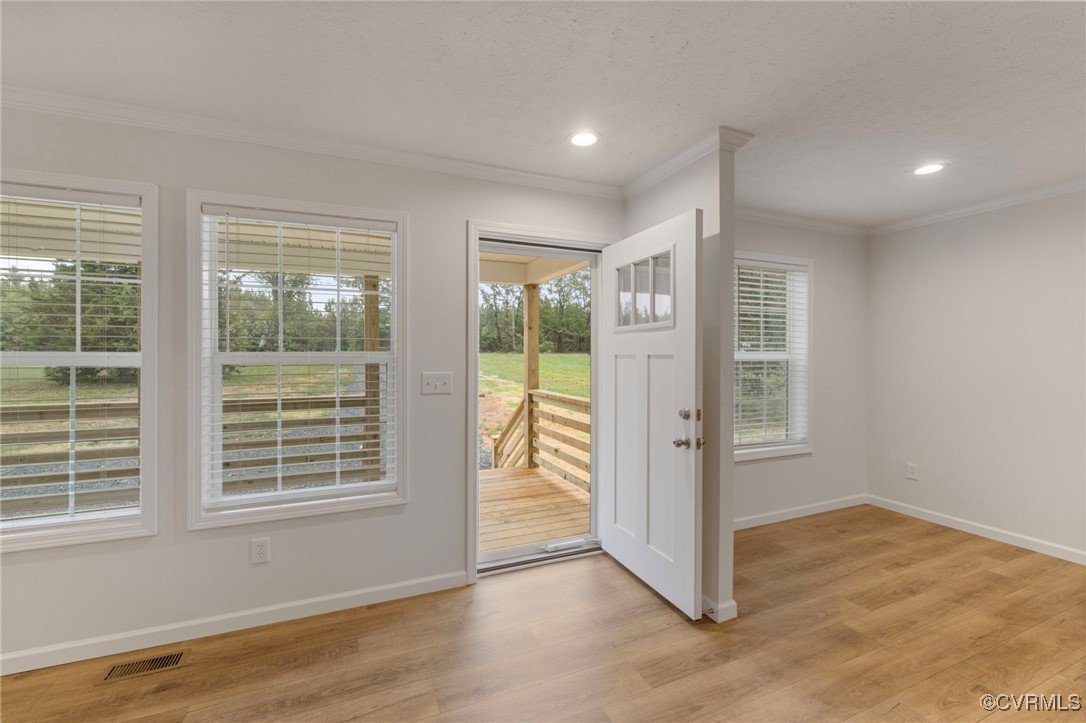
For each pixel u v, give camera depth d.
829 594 2.58
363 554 2.45
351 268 2.46
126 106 2.03
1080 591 2.59
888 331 3.98
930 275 3.69
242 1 1.42
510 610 2.41
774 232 3.71
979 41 1.61
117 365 2.09
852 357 4.06
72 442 2.04
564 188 2.90
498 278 5.07
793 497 3.81
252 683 1.87
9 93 1.89
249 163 2.24
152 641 2.09
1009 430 3.25
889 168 2.75
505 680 1.89
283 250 2.34
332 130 2.27
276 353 2.34
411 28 1.55
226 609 2.21
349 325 2.47
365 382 2.50
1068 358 2.99
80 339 2.04
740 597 2.55
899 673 1.93
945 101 2.01
